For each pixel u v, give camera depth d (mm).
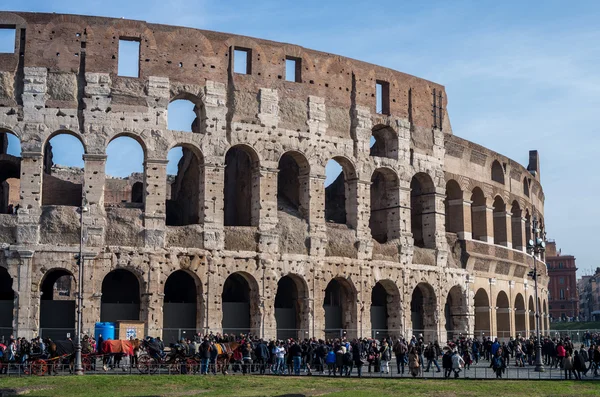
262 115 77250
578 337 113875
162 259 71000
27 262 68000
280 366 61188
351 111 83375
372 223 90125
